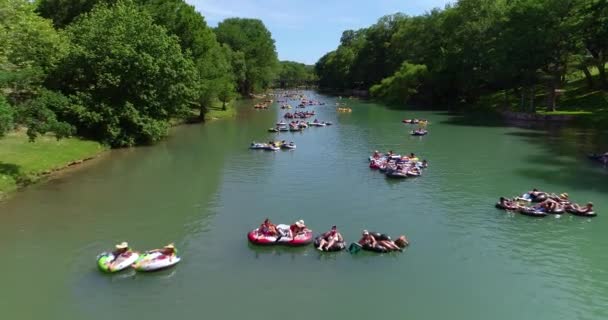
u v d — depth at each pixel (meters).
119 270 27.81
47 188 43.81
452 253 30.33
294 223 35.25
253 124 90.19
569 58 86.62
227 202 40.16
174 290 25.95
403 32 162.12
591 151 59.12
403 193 42.47
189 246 31.45
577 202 39.50
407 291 25.86
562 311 24.06
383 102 145.38
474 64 112.38
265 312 23.88
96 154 57.34
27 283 26.66
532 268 28.38
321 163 54.47
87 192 42.72
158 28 64.94
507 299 25.09
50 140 55.00
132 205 39.38
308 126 87.19
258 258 29.75
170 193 42.62
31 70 44.56
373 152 61.09
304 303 24.70
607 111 82.44
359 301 24.91
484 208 38.38
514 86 102.50
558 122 85.31
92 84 61.47
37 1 80.88
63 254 30.20
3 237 32.69
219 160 56.19
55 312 23.89
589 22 78.75
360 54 194.25
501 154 58.72
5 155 47.81
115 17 63.69
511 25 92.19
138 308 24.22
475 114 105.25
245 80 163.00
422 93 133.38
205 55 93.38
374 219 36.12
